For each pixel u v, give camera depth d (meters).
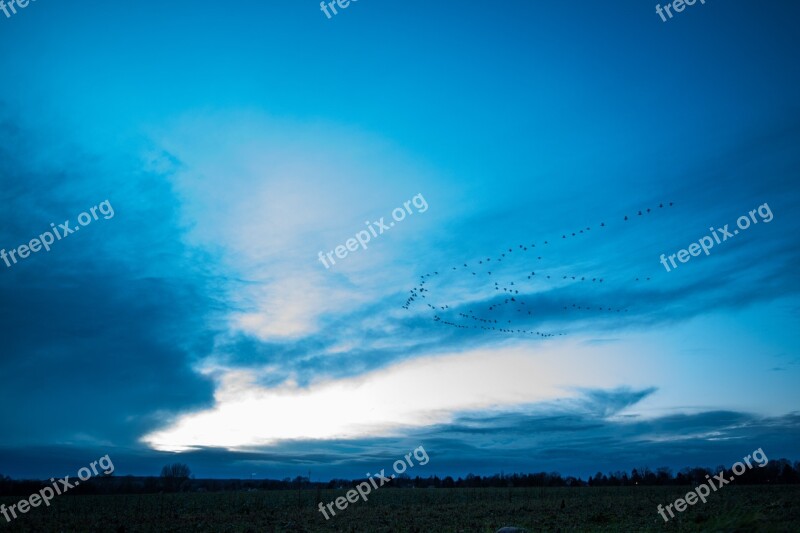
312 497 76.81
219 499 70.19
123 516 44.47
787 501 37.44
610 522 36.28
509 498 67.19
